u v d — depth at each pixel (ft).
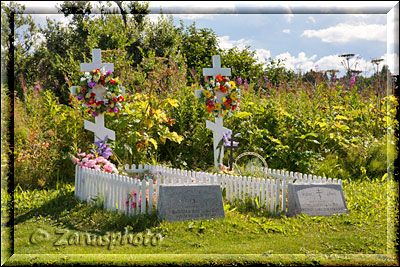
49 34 50.06
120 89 28.07
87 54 49.47
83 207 21.24
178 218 18.79
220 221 19.08
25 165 26.40
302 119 34.58
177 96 34.40
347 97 39.27
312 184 20.83
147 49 52.16
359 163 31.68
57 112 30.81
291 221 19.63
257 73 59.98
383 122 35.65
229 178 23.02
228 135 27.71
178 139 31.42
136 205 19.61
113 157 28.43
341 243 17.08
